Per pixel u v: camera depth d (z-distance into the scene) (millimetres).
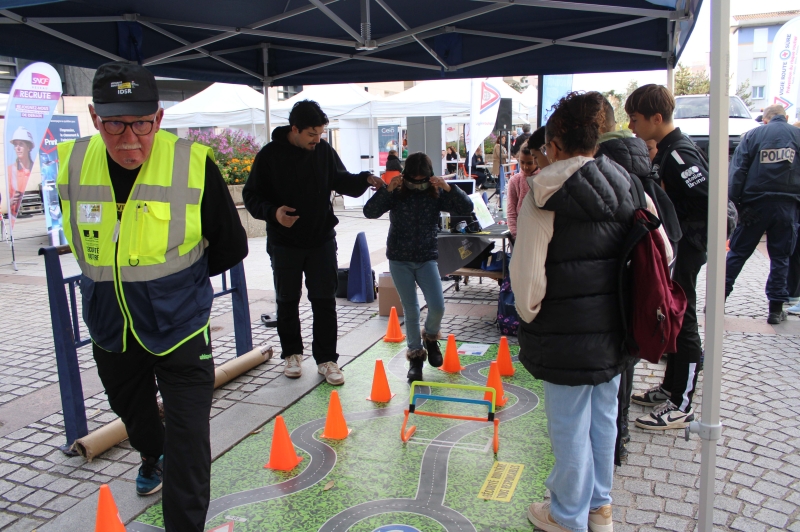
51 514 3082
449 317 6625
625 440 3434
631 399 4195
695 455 3488
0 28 4305
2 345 6016
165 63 5629
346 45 5578
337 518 2953
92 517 3035
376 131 19047
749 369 4793
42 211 18734
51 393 4738
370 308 7102
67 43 4699
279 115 15727
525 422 3961
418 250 4395
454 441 3725
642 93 3645
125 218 2518
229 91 16391
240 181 13406
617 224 2418
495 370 4219
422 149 17766
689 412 3807
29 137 10062
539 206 2355
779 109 5797
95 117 2354
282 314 4789
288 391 4605
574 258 2377
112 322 2609
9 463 3627
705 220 3578
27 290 8562
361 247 7348
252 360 5027
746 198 5891
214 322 6723
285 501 3123
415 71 6410
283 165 4383
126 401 2918
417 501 3074
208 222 2648
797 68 10992
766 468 3322
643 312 2365
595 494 2707
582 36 5293
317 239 4586
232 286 5074
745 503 2998
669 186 3621
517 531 2797
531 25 5406
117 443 3834
